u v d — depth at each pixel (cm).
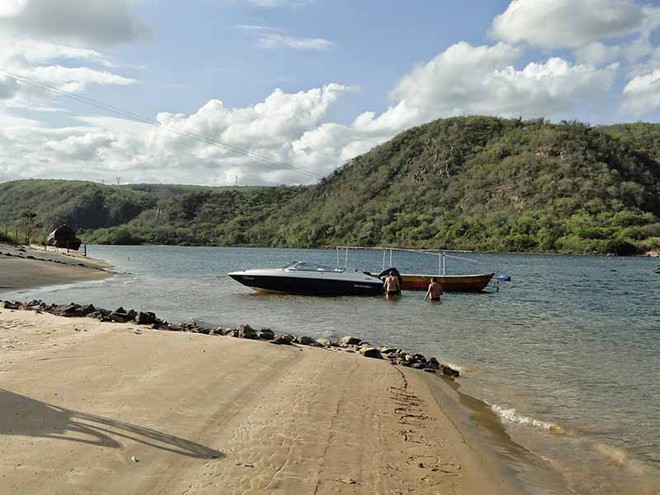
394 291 3241
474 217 13000
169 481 574
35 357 1027
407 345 1672
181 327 1579
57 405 758
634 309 2783
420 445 764
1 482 532
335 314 2441
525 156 14575
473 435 838
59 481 547
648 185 13800
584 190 12912
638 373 1330
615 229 11544
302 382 1026
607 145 14650
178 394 866
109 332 1337
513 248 11462
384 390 1033
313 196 15862
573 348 1666
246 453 667
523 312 2605
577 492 662
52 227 17688
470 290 3675
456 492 628
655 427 920
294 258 8838
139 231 16362
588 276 5597
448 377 1229
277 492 572
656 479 710
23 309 1767
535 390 1148
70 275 3866
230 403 850
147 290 3259
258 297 3098
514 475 695
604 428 911
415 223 12850
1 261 4019
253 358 1180
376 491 604
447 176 15088
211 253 10675
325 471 639
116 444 646
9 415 700
